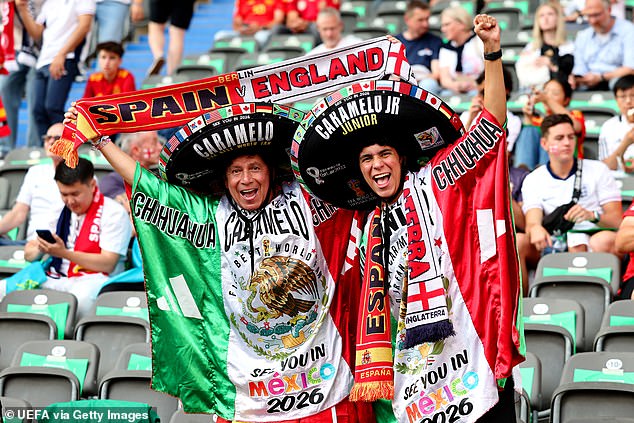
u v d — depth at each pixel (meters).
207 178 18.50
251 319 18.12
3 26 40.44
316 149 17.33
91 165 28.05
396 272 17.33
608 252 27.16
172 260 18.36
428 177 17.28
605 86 38.12
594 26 38.72
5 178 35.75
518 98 35.97
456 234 17.02
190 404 18.36
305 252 18.02
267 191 18.20
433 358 17.06
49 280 27.98
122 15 45.28
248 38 45.50
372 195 17.95
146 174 18.33
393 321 17.55
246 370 18.06
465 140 17.02
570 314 23.55
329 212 18.17
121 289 27.30
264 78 18.45
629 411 20.12
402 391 17.25
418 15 40.03
